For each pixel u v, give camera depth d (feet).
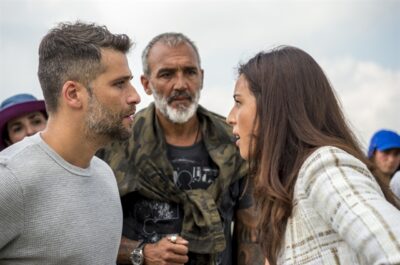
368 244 3.57
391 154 14.30
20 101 9.89
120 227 6.34
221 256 8.43
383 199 3.82
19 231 5.35
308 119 4.70
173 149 8.70
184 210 8.31
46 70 5.86
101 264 5.92
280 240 4.60
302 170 4.37
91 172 6.09
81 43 5.76
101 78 5.78
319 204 4.08
